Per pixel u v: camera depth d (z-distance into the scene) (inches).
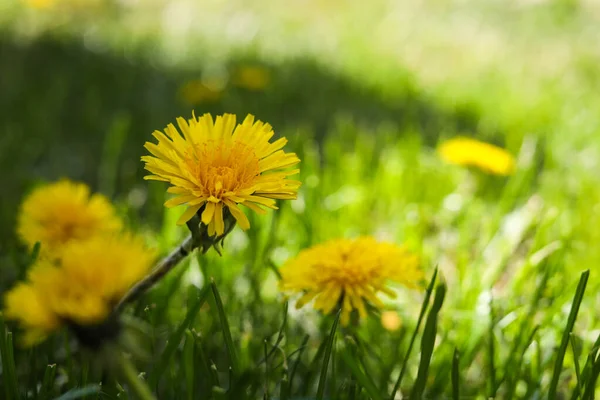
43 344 14.6
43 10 57.6
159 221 19.4
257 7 69.4
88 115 30.6
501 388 14.4
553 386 12.7
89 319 10.6
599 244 18.0
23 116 29.9
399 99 38.7
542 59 51.1
